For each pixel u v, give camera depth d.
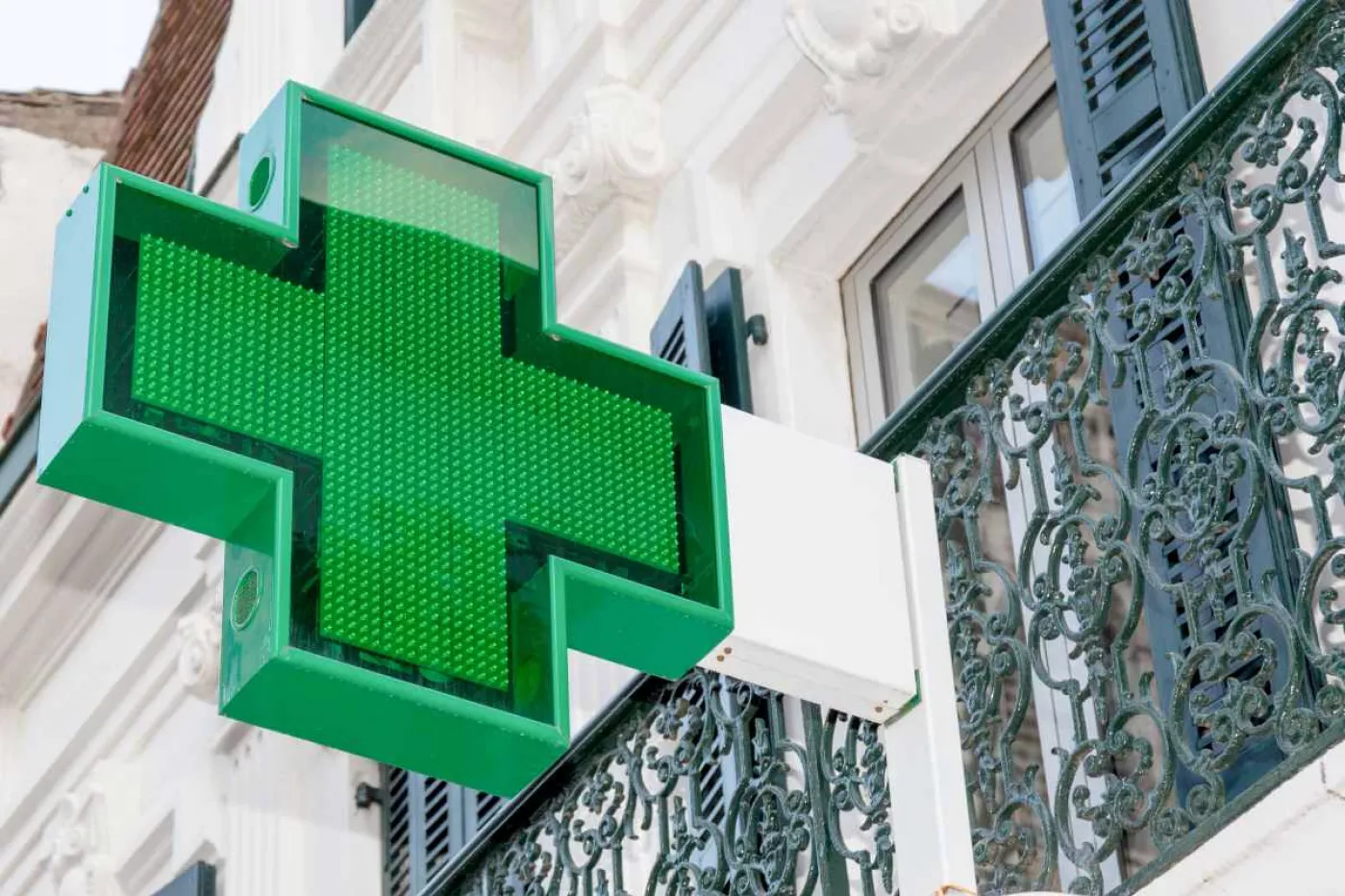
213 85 13.43
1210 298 5.14
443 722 3.58
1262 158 5.03
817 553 4.40
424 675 3.58
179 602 11.62
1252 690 4.70
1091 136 6.71
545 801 6.74
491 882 6.86
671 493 3.97
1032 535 5.33
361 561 3.59
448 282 3.89
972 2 7.75
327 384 3.69
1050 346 5.41
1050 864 5.00
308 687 3.51
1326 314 6.11
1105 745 4.96
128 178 3.64
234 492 3.58
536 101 9.72
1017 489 7.11
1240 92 5.08
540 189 4.04
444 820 9.51
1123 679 4.98
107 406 3.50
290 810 10.46
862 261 8.43
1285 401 4.84
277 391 3.64
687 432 4.03
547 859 6.73
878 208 8.27
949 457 5.62
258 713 3.55
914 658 4.44
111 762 11.96
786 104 8.48
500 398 3.86
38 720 12.88
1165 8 6.58
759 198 8.68
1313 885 4.36
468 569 3.69
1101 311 5.32
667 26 9.20
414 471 3.70
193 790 11.23
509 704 3.63
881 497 4.54
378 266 3.83
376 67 10.99
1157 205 5.27
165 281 3.62
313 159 3.84
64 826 11.92
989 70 7.86
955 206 8.09
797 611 4.33
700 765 6.22
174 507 3.60
